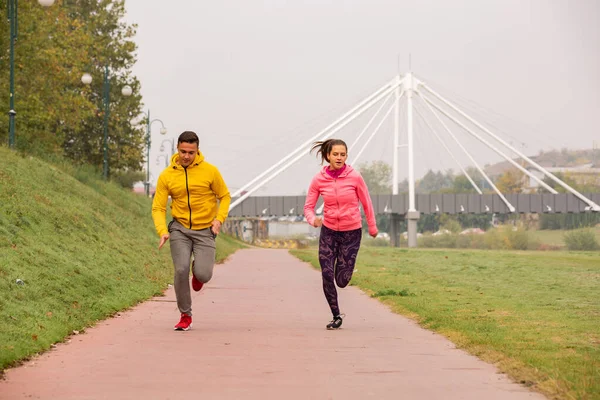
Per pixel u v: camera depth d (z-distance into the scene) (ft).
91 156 214.69
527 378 24.73
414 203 375.66
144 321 40.60
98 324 39.01
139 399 21.76
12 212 62.28
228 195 38.09
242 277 80.89
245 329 38.11
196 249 37.78
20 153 102.78
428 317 41.70
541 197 385.91
